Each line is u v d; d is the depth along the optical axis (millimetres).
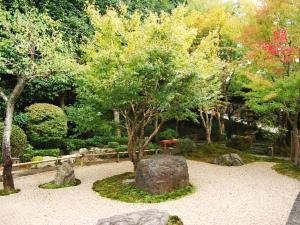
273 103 14734
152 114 12766
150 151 18875
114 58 11102
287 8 13531
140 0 22812
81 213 9156
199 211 9234
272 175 13914
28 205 9836
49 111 16156
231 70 18844
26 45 11188
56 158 14875
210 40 17750
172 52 10539
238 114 28875
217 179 13141
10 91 17016
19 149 14312
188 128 27625
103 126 12594
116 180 12672
